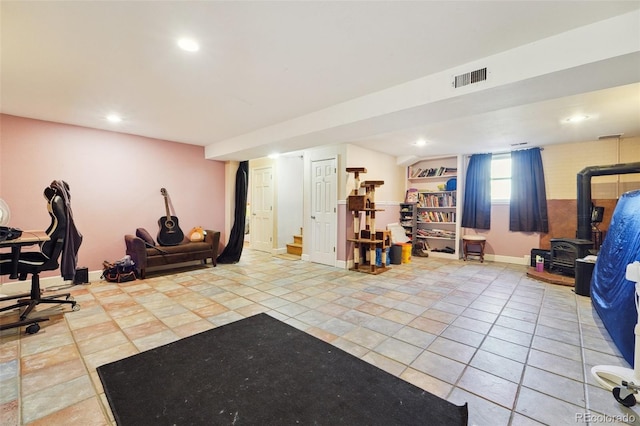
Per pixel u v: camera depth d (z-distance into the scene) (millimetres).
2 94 2867
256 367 1977
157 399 1645
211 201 5496
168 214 4680
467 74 2225
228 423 1472
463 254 5969
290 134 3682
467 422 1481
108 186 4246
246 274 4500
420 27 1784
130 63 2248
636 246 2299
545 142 4770
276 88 2705
